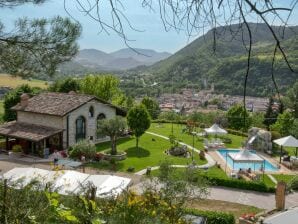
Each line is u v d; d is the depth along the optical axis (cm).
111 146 4434
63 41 1102
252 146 4938
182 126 6450
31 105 4738
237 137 5809
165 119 7150
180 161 4141
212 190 3188
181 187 1666
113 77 6988
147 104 7369
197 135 5647
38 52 1096
